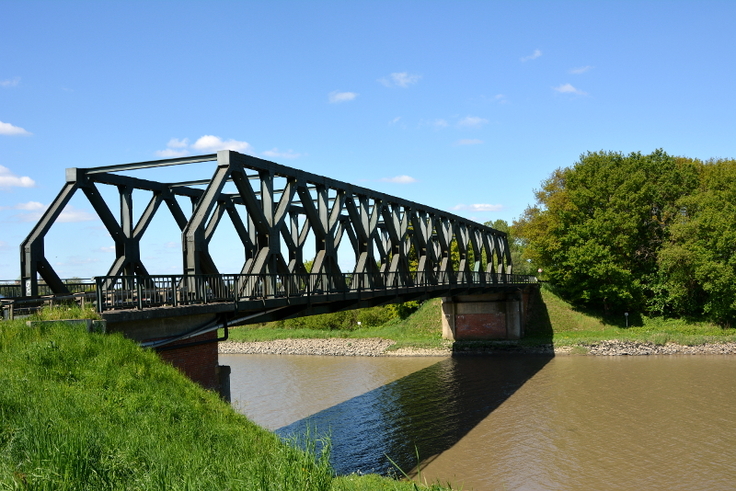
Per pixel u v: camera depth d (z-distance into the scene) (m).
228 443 10.35
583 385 34.09
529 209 70.31
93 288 19.91
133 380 11.01
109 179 19.64
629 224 53.56
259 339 64.62
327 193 22.97
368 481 13.52
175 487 7.63
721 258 49.94
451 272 36.56
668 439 23.09
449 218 36.81
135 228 20.81
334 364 47.78
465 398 32.00
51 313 12.38
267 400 33.28
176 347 14.57
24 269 17.06
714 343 46.22
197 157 17.59
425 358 48.84
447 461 21.53
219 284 16.08
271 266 18.98
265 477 8.28
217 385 16.00
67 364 10.73
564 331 54.47
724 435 23.39
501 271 52.22
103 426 9.20
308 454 9.04
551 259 59.56
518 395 32.12
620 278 53.47
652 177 59.22
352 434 25.53
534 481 19.22
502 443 23.45
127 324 13.18
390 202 28.36
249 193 18.09
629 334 50.06
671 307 55.34
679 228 52.34
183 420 10.50
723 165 63.69
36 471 7.13
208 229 18.25
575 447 22.53
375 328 66.69
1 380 9.53
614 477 19.31
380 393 34.34
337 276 23.19
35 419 8.52
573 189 59.19
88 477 7.52
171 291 14.35
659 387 32.78
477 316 52.75
